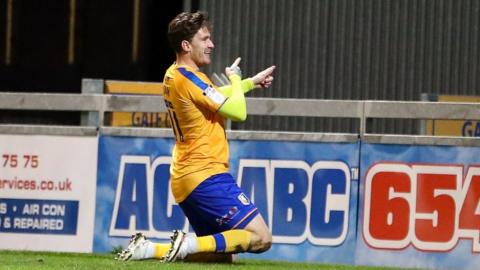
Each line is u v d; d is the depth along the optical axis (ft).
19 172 63.26
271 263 55.52
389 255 58.23
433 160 57.82
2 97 64.13
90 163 62.34
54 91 124.57
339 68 91.09
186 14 48.55
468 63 89.71
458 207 57.52
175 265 45.70
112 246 61.77
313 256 59.06
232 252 47.91
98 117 62.75
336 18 91.04
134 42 122.72
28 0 124.77
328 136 59.00
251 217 47.93
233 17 92.38
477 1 89.40
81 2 124.06
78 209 62.39
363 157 58.65
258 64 92.12
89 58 124.26
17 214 63.26
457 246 57.52
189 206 48.52
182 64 48.52
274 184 59.57
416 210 57.98
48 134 62.80
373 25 90.58
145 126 72.95
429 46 90.02
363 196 58.65
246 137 59.88
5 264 47.52
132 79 122.93
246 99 61.11
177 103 47.75
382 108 59.31
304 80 91.56
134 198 61.52
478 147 57.36
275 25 91.86
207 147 47.93
